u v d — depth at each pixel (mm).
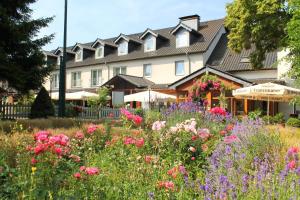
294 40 13930
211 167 4758
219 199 3664
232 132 6980
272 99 19188
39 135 4496
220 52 30766
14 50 17438
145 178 4574
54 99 28750
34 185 3736
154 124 6418
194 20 33406
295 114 21672
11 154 4918
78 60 41031
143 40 35281
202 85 18266
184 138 6020
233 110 22766
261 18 19406
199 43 31500
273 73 25703
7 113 17859
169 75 32312
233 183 3967
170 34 35500
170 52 32406
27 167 4230
